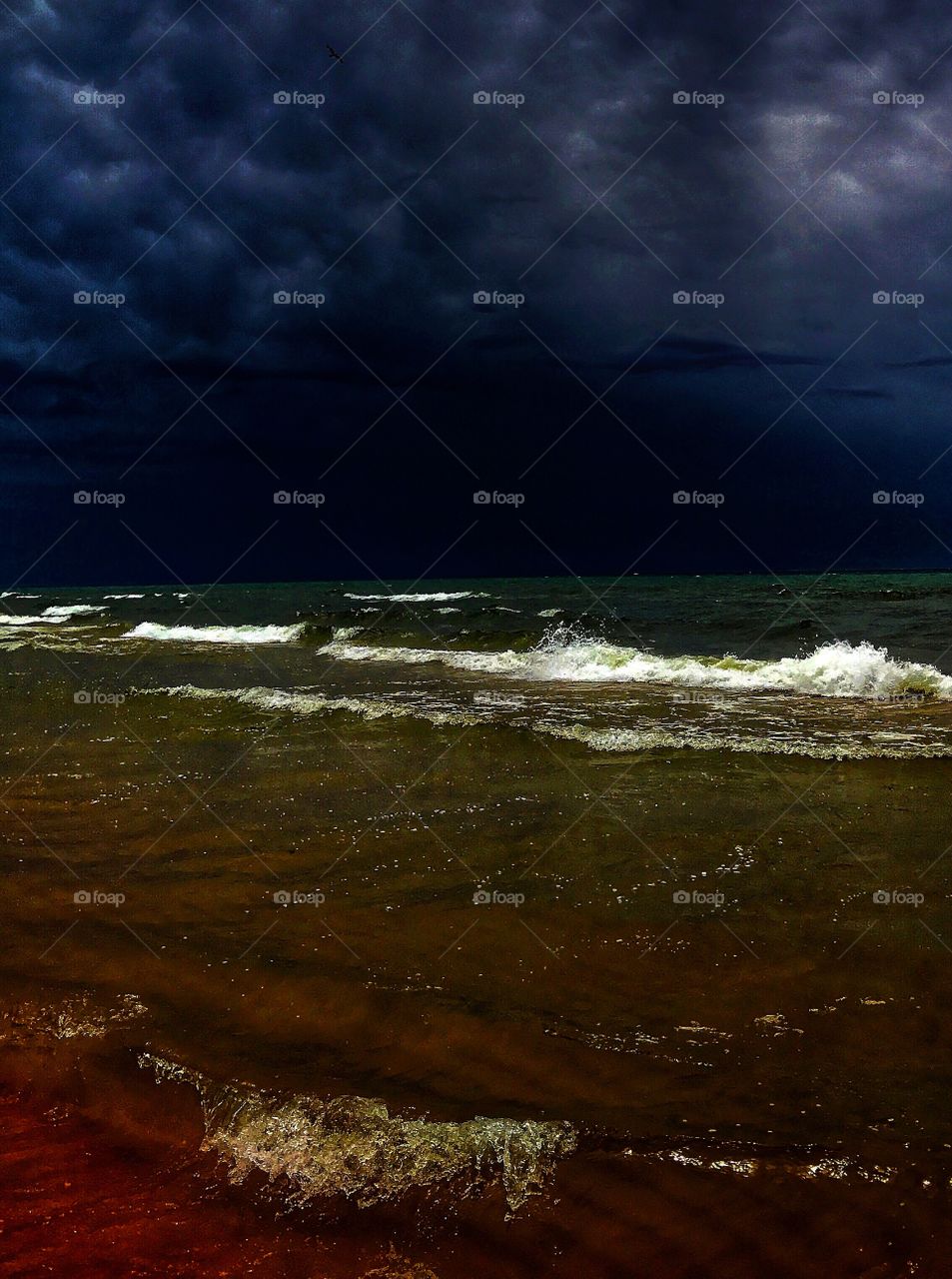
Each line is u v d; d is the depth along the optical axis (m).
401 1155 2.50
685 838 5.32
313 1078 2.90
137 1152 2.64
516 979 3.62
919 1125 2.56
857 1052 3.00
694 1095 2.76
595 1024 3.23
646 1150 2.46
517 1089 2.81
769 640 17.41
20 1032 3.31
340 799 6.34
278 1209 2.35
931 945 3.78
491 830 5.57
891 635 17.38
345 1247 2.22
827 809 5.79
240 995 3.53
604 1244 2.18
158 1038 3.21
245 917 4.34
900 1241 2.13
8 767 7.59
